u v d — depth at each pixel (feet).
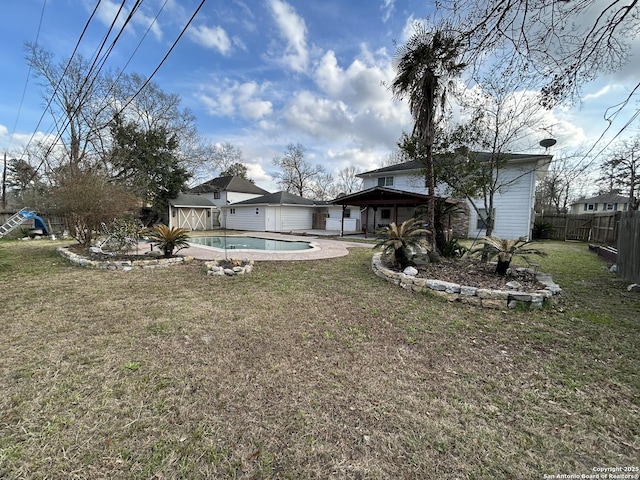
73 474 4.62
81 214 26.94
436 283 14.24
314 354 8.66
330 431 5.61
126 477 4.59
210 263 20.52
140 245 31.68
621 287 16.34
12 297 13.94
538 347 9.23
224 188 85.66
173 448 5.15
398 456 5.07
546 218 48.80
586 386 7.16
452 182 24.75
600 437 5.55
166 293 14.80
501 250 15.61
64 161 46.19
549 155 38.06
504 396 6.76
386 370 7.82
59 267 21.03
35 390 6.72
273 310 12.41
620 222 19.17
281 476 4.67
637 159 48.57
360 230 62.08
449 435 5.55
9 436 5.34
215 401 6.44
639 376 7.59
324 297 14.32
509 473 4.78
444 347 9.21
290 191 112.27
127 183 55.67
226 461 4.92
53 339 9.43
